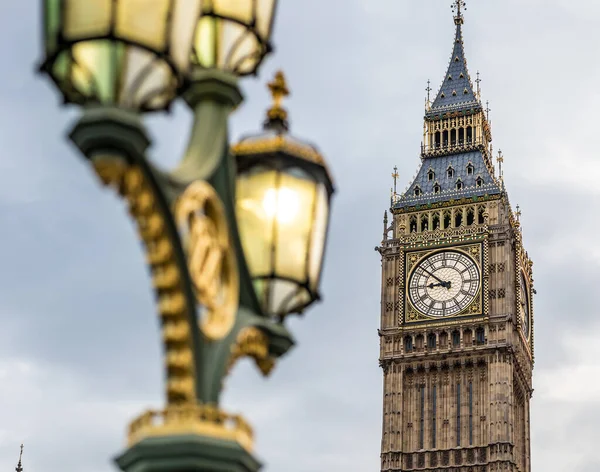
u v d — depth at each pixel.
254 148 12.83
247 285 12.41
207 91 12.53
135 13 9.95
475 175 141.62
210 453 10.88
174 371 11.09
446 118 147.50
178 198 10.95
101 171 10.06
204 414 11.01
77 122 9.96
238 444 11.06
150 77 10.15
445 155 145.12
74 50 10.02
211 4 12.55
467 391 132.25
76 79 10.28
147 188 10.50
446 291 136.25
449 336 134.38
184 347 11.08
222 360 11.57
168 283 10.88
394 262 139.38
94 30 9.86
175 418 10.91
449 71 152.25
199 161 11.97
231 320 11.76
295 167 12.88
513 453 130.75
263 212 12.77
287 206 12.82
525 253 145.88
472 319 134.12
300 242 12.88
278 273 12.75
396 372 134.75
